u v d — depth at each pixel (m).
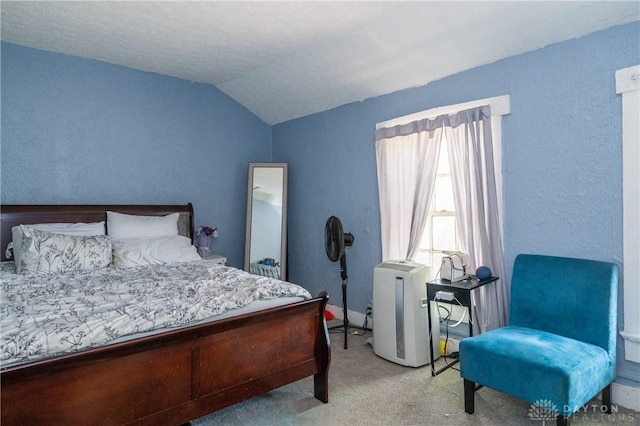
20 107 3.31
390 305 2.89
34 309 1.87
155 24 2.90
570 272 2.23
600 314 2.07
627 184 2.18
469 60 2.83
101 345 1.61
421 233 3.13
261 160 4.89
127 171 3.87
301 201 4.55
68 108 3.53
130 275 2.80
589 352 1.94
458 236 3.02
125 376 1.63
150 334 1.75
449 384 2.52
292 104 4.32
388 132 3.40
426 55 2.93
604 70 2.26
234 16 2.76
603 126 2.27
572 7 2.18
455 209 2.89
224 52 3.41
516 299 2.42
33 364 1.40
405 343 2.81
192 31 3.00
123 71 3.81
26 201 3.34
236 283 2.45
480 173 2.73
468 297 2.46
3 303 1.99
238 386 1.98
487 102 2.78
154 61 3.67
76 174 3.58
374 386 2.50
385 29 2.82
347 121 3.95
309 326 2.29
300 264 4.59
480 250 2.78
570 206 2.41
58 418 1.47
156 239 3.54
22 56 3.31
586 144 2.34
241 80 4.18
